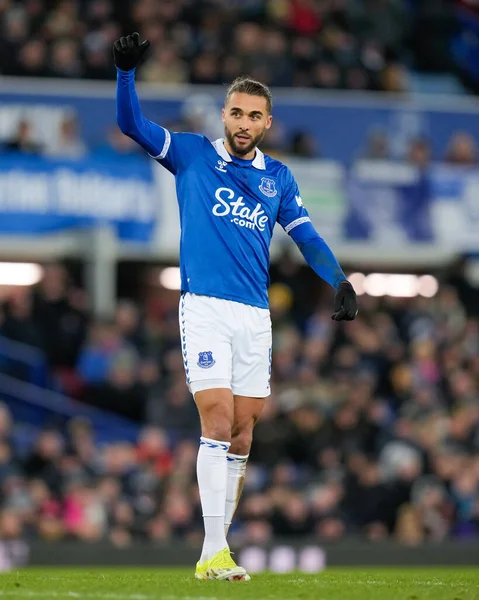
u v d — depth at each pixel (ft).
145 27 149.28
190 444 113.70
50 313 133.69
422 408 128.67
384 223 143.23
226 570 48.60
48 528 102.53
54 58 141.59
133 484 109.60
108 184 138.21
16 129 136.36
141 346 131.95
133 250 144.46
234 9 156.04
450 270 154.71
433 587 46.50
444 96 169.48
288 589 43.73
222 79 147.54
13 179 135.54
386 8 169.68
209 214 50.44
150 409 127.44
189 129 138.31
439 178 145.69
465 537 116.47
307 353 134.72
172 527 106.83
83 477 108.17
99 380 128.88
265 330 51.11
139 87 143.02
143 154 140.15
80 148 137.80
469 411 131.13
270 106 51.31
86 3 148.05
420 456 120.57
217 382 49.52
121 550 95.25
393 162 145.07
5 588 43.34
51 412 127.24
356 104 145.07
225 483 49.42
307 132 143.43
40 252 144.36
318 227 141.59
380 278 157.17
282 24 157.58
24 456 114.32
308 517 110.52
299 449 121.19
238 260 50.37
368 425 123.65
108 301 142.20
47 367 131.44
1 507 103.45
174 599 39.52
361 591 43.45
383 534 113.50
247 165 51.24
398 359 137.80
